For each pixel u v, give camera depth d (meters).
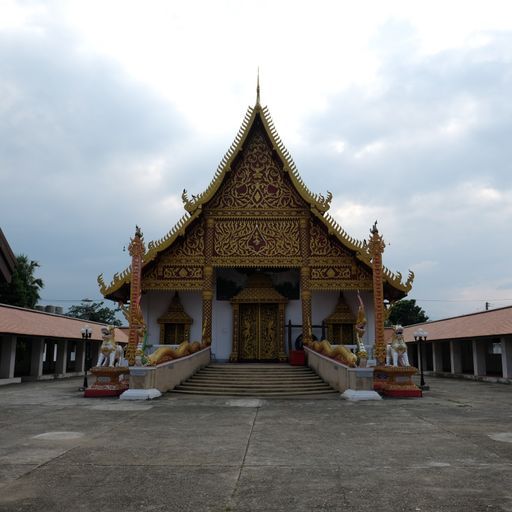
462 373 31.81
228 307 26.05
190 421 11.73
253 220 24.77
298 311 25.91
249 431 10.30
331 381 19.14
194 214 24.11
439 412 13.51
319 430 10.45
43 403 15.76
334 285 23.91
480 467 7.13
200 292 25.89
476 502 5.50
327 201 24.14
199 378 20.30
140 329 18.36
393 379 18.28
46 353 34.56
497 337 27.39
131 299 18.80
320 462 7.47
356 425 11.15
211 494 5.83
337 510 5.26
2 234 7.59
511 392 20.64
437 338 33.28
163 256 24.31
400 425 11.15
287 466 7.22
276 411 13.65
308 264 24.16
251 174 25.31
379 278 19.84
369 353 22.39
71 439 9.36
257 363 24.41
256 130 25.84
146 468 7.09
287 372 21.22
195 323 25.56
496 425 11.16
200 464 7.35
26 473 6.80
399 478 6.54
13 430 10.43
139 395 16.69
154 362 17.52
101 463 7.40
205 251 24.36
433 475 6.69
